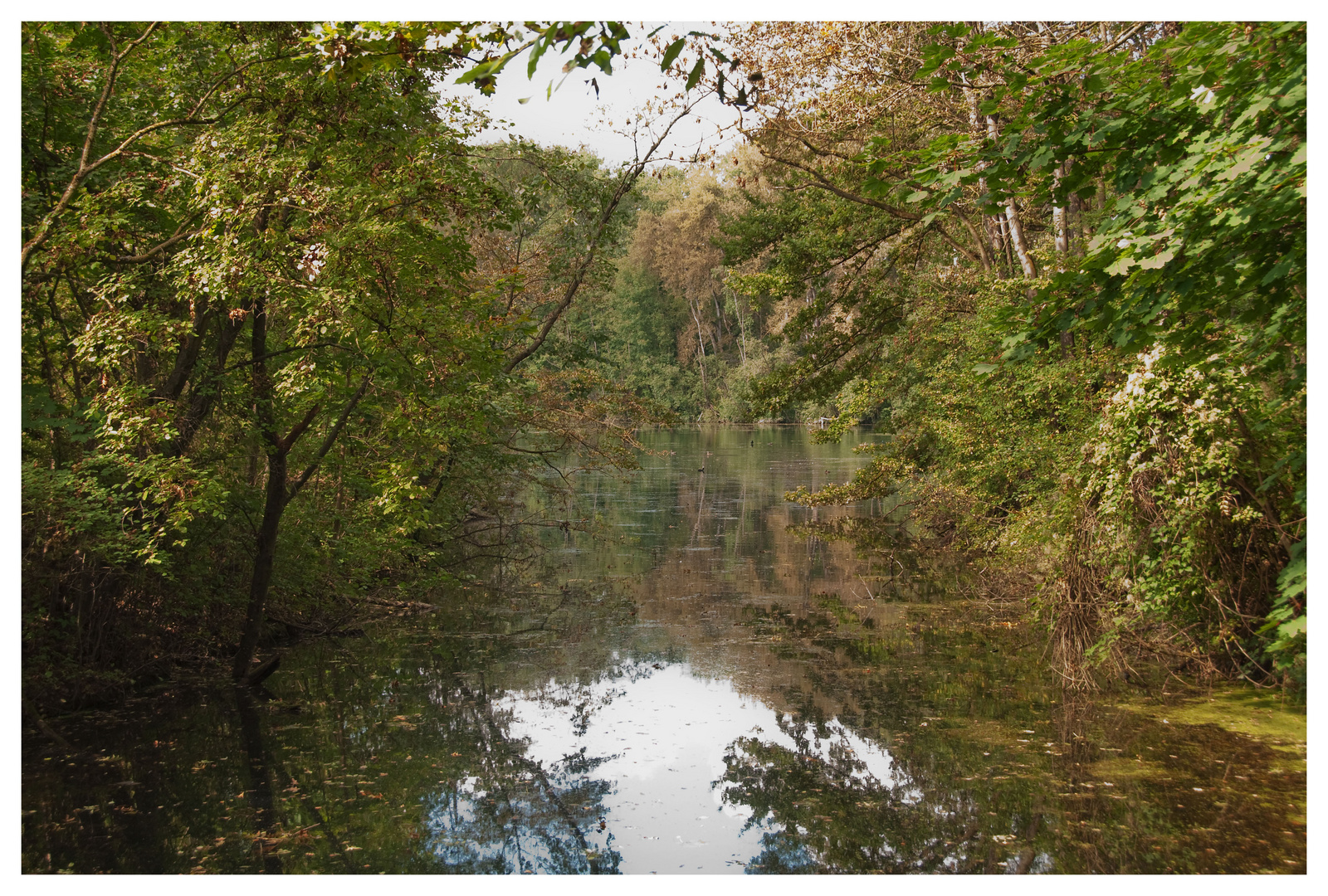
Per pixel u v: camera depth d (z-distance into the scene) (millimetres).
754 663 8867
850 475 28938
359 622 11078
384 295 7438
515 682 8430
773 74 12922
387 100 8102
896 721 6984
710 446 42719
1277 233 4699
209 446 9023
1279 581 4930
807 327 17016
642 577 13789
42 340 7543
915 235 14820
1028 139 5129
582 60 3797
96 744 6738
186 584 8453
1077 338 10969
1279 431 6590
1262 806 5141
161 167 7168
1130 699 7188
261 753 6551
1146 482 7066
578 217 13945
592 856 4895
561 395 13711
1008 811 5262
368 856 4922
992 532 12758
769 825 5254
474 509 18938
